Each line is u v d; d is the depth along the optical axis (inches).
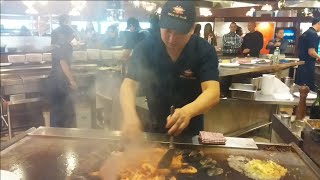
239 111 151.6
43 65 174.4
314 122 65.5
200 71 76.5
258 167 56.3
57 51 150.2
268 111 170.2
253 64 147.2
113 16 215.0
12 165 55.6
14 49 186.9
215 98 68.7
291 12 116.1
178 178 53.1
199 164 58.0
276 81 135.0
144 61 78.9
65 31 149.9
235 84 135.4
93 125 174.2
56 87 154.8
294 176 54.3
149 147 64.2
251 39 165.6
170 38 67.4
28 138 67.4
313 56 113.3
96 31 237.6
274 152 63.9
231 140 68.2
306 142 64.7
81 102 169.6
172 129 61.2
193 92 80.8
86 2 197.5
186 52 75.0
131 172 54.7
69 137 67.6
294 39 122.7
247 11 176.6
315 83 117.3
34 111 169.0
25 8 200.1
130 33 169.3
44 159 58.3
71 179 51.9
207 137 66.5
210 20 236.5
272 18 125.8
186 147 64.6
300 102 82.4
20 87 153.8
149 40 79.4
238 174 54.8
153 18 111.3
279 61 135.6
